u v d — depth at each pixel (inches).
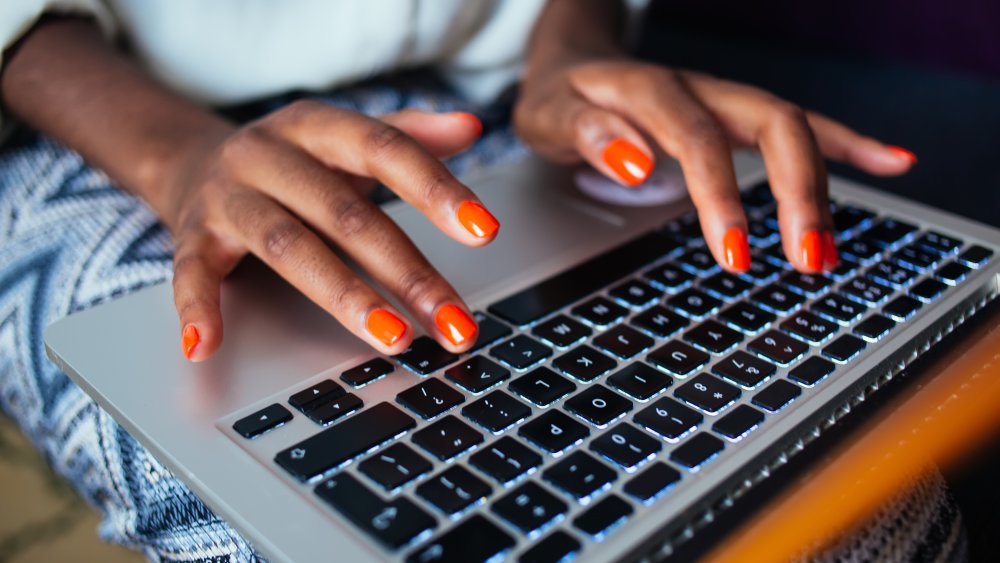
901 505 13.1
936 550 12.8
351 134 17.0
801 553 11.9
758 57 38.5
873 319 16.7
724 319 16.7
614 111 22.5
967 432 14.4
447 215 15.7
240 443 13.3
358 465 12.8
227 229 17.1
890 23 37.2
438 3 26.2
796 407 14.2
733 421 13.8
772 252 19.3
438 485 12.3
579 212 20.8
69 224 20.5
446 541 11.4
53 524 29.2
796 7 39.0
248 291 17.1
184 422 13.7
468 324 15.1
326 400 14.1
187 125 20.3
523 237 19.5
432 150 18.1
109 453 16.4
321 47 25.2
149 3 23.8
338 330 16.1
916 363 15.6
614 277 18.1
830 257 18.2
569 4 29.2
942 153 30.1
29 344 18.6
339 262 16.1
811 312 16.9
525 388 14.6
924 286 17.9
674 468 12.8
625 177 19.7
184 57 24.4
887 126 31.9
